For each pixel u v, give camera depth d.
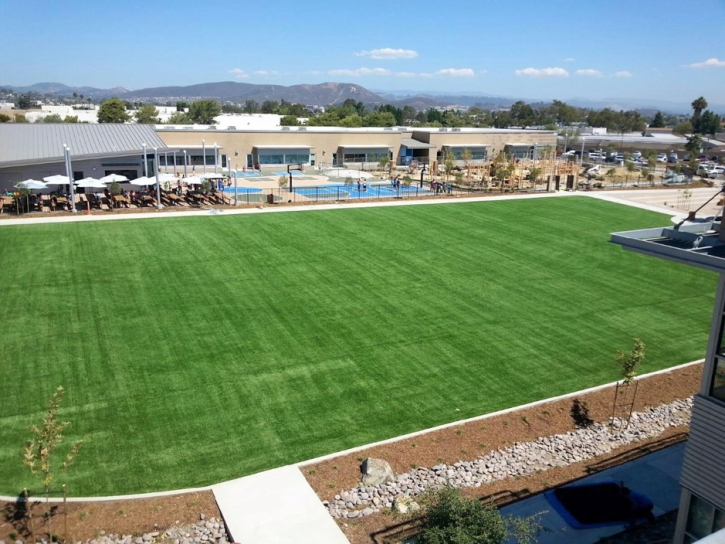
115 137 50.38
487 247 34.72
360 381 19.36
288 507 13.39
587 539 12.78
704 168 80.50
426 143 78.00
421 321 24.17
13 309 23.03
